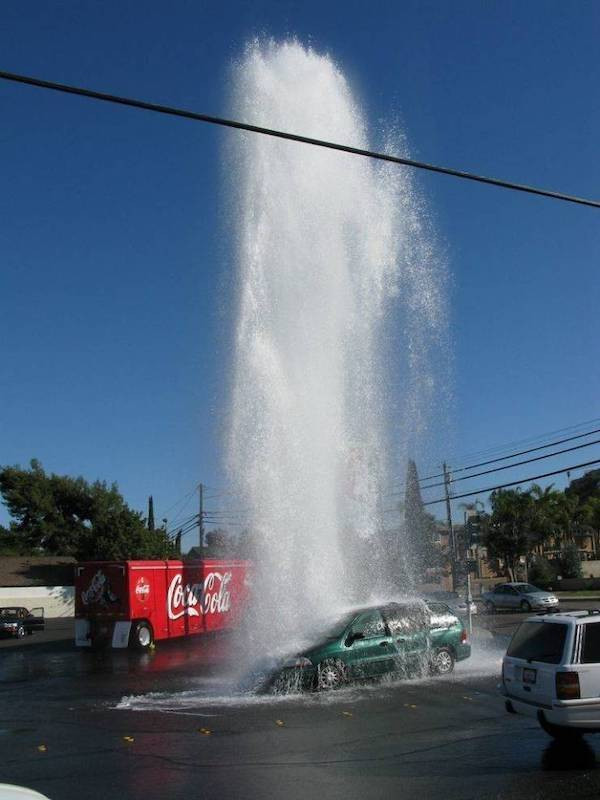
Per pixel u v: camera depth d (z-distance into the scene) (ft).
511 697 32.71
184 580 97.50
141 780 28.86
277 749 33.27
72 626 157.17
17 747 36.04
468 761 30.12
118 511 235.20
